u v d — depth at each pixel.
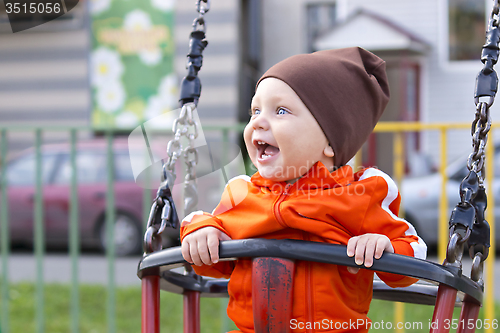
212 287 1.51
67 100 9.69
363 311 1.28
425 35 9.96
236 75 9.26
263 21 10.73
